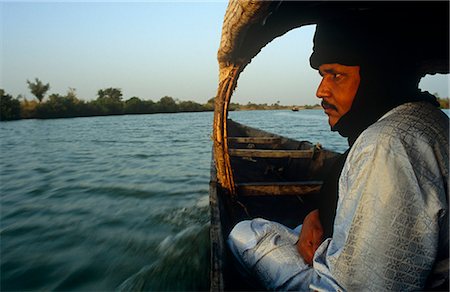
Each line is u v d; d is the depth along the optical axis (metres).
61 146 14.16
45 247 3.78
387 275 0.80
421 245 0.79
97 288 2.95
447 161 0.83
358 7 0.97
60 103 55.72
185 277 2.96
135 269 3.23
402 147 0.80
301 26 1.84
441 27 1.06
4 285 3.02
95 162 9.81
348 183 0.91
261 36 2.00
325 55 1.06
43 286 3.00
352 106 1.04
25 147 13.80
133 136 19.80
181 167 9.02
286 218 3.15
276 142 6.80
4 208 5.21
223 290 1.29
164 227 4.35
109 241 3.93
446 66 1.43
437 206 0.78
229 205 3.16
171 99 84.94
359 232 0.83
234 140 6.84
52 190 6.38
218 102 3.22
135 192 6.21
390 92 0.99
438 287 0.87
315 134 20.66
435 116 0.88
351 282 0.86
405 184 0.78
